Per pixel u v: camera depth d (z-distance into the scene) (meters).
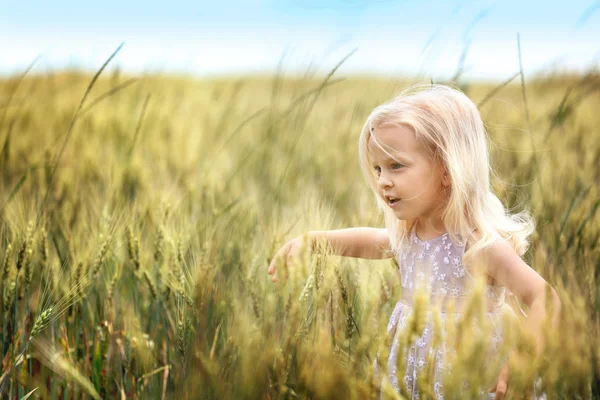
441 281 2.28
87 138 6.21
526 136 5.55
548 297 1.59
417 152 2.19
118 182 4.30
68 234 3.04
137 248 2.62
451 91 2.39
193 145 6.31
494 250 2.15
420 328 1.57
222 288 2.51
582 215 3.27
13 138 5.84
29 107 6.54
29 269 2.51
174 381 2.37
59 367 2.46
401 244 2.46
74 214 3.39
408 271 2.41
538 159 4.44
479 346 1.49
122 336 2.61
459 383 1.48
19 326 2.59
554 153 4.63
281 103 9.29
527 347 1.52
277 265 2.03
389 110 2.25
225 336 2.40
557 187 3.92
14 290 2.45
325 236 2.44
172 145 6.44
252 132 8.00
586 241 2.99
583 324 2.07
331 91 10.84
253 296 2.31
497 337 2.16
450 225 2.28
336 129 7.54
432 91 2.36
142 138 6.57
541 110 6.98
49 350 2.54
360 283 2.45
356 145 6.55
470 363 1.48
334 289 2.19
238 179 5.14
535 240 2.93
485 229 2.20
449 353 1.56
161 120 7.59
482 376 1.51
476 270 2.09
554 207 3.55
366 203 3.47
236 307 2.30
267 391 1.92
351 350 2.14
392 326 2.40
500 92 8.06
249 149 6.37
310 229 2.62
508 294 2.39
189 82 9.85
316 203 2.90
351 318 2.08
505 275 2.14
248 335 1.97
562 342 1.78
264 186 4.94
